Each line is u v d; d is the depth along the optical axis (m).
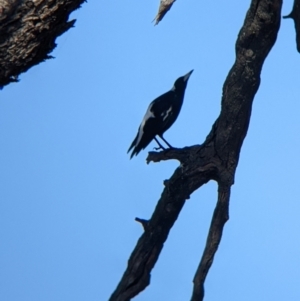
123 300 8.06
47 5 6.91
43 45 7.22
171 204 8.52
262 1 8.20
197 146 8.99
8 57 7.11
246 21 8.43
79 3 7.16
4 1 6.91
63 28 7.21
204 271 8.12
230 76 8.64
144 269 8.20
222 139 8.68
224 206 8.62
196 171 8.59
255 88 8.60
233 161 8.73
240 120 8.64
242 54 8.49
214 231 8.45
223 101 8.70
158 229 8.39
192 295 8.07
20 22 6.95
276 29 8.41
